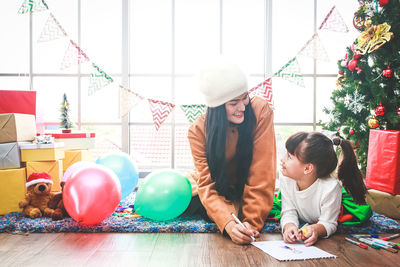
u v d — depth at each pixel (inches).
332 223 60.5
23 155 86.7
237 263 48.9
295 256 51.1
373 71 105.7
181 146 157.0
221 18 158.2
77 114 156.5
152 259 50.9
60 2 487.2
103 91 498.3
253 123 62.6
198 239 61.0
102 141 178.2
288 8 500.1
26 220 72.4
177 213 70.4
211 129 61.7
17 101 99.2
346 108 115.3
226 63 58.2
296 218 63.6
